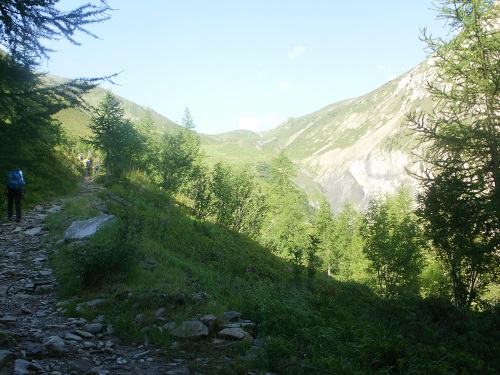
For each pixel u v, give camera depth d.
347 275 50.16
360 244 46.34
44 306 6.84
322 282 16.41
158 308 6.47
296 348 4.89
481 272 16.56
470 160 11.95
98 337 5.50
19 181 14.16
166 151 39.19
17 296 7.21
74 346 5.01
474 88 12.21
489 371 5.20
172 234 17.06
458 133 12.26
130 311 6.37
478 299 17.38
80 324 5.89
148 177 40.88
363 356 4.68
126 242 8.92
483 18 12.40
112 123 30.83
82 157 41.66
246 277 14.52
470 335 7.59
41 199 18.70
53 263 9.38
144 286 7.50
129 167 35.97
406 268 27.61
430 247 22.38
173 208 26.77
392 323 8.10
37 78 4.93
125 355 4.94
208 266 14.03
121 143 31.67
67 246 10.39
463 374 4.96
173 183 38.91
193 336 5.40
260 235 45.94
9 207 14.31
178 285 8.07
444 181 12.29
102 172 39.62
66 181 23.59
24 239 11.72
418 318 8.19
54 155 26.11
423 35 13.41
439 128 13.08
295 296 7.16
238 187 41.12
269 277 15.91
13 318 5.89
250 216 42.22
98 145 31.16
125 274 8.05
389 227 30.27
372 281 35.59
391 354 4.86
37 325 5.79
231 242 23.06
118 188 23.84
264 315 6.00
